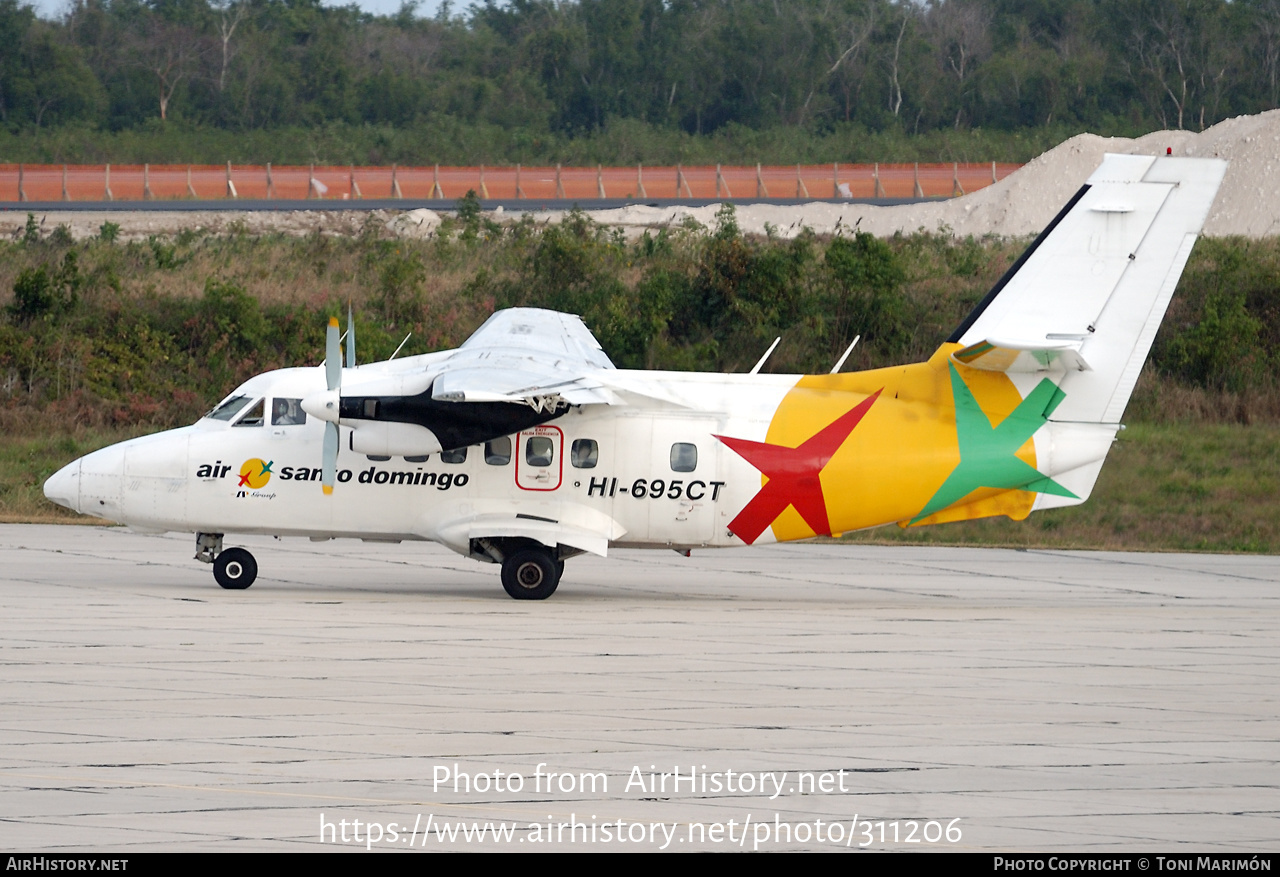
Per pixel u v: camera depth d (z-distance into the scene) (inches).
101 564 2711.6
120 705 1563.7
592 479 2405.3
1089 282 2400.3
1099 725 1577.3
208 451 2433.6
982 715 1612.9
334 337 2333.9
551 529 2378.2
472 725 1513.3
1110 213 2389.3
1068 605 2517.2
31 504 3538.4
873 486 2405.3
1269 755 1467.8
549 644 1972.2
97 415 4510.3
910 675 1824.6
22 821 1198.9
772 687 1732.3
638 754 1424.7
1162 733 1547.7
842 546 3344.0
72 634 1959.9
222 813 1228.5
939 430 2413.9
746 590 2620.6
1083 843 1202.6
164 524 2454.5
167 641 1923.0
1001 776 1379.2
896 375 2440.9
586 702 1627.7
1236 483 4212.6
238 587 2432.3
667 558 3068.4
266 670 1752.0
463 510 2407.7
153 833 1178.0
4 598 2267.5
